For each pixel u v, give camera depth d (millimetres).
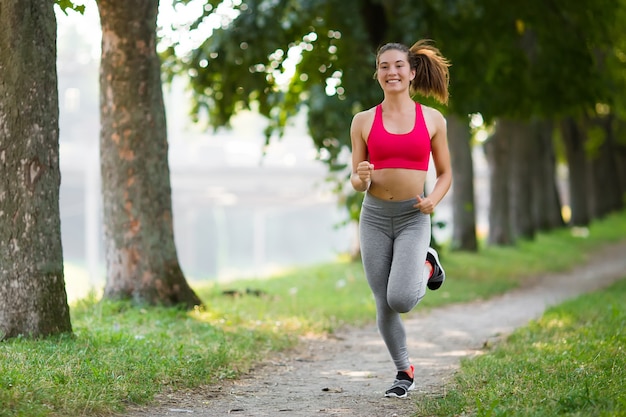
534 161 46031
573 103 23594
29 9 10289
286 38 20234
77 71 66938
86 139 66000
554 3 22000
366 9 22688
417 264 8289
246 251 105750
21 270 10352
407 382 8984
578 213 51031
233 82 20797
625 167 64250
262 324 14477
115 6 14938
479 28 22016
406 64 8344
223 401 8773
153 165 15203
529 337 12391
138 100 15078
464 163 32906
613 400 7297
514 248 35656
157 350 10406
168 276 15180
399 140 8289
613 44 24328
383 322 8773
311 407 8531
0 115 10320
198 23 19484
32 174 10359
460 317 17078
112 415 7773
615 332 11633
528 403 7574
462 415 7680
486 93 22891
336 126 20344
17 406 7227
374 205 8477
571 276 27406
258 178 68188
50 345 9961
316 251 106438
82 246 69188
